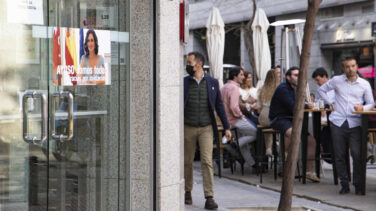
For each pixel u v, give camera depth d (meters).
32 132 4.01
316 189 8.72
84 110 4.48
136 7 4.89
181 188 5.29
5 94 3.83
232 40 28.70
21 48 3.92
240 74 10.05
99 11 4.59
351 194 8.29
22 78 3.93
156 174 4.94
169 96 5.03
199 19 31.31
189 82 6.93
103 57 4.64
